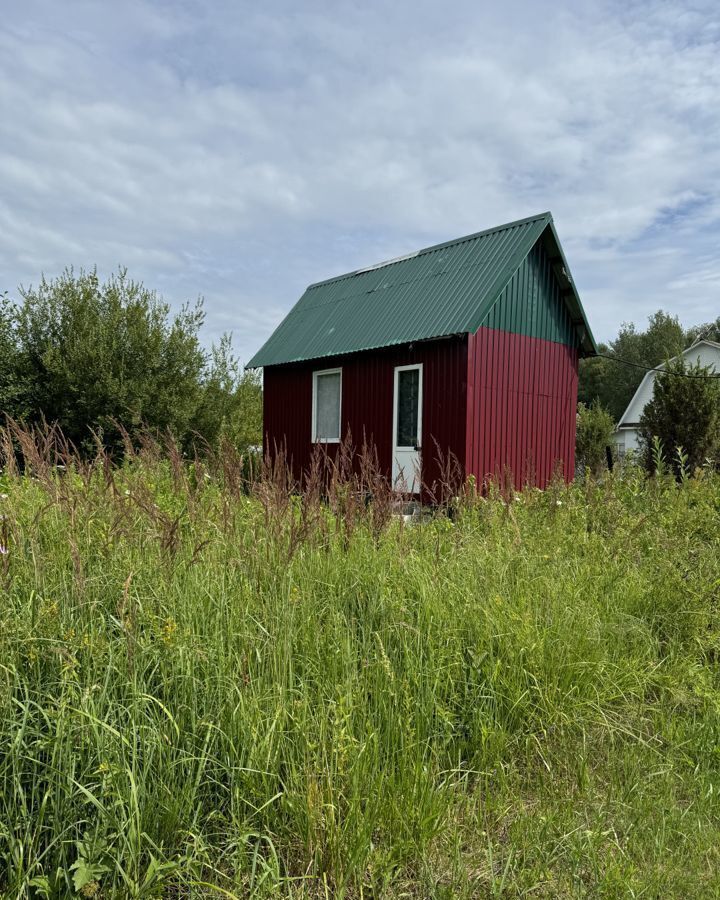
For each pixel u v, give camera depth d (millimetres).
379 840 2184
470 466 9719
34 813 1938
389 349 10922
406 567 3713
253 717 2254
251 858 2023
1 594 2396
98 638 2281
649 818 2340
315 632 2842
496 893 1938
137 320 17891
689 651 3764
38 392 17156
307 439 12773
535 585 3869
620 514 5535
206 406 18938
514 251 10172
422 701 2684
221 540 3359
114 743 1978
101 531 3160
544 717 2945
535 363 11016
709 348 30578
